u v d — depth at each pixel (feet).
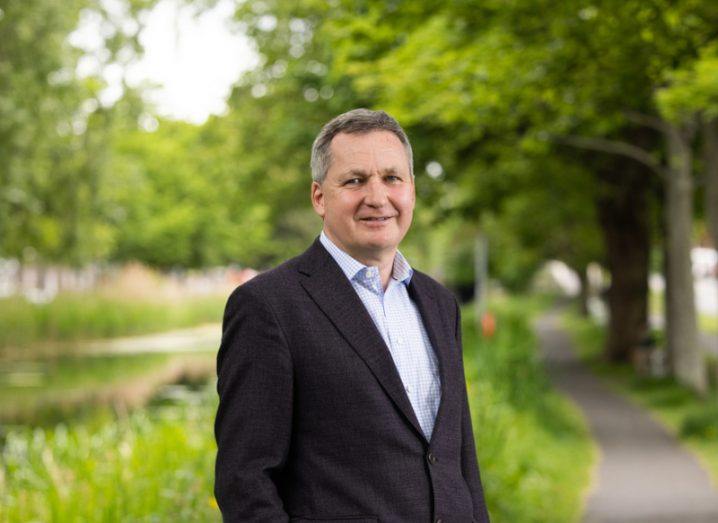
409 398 8.45
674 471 36.11
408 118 36.29
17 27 66.44
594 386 67.62
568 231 102.17
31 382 62.39
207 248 184.44
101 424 38.17
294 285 8.30
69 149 78.89
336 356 8.05
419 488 8.04
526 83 32.94
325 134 8.66
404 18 30.17
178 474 19.06
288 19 63.67
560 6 27.40
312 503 7.91
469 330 57.98
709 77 32.04
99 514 17.61
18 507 18.58
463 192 72.79
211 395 35.42
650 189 74.43
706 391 59.26
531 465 29.89
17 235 85.15
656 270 188.44
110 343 99.55
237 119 76.07
